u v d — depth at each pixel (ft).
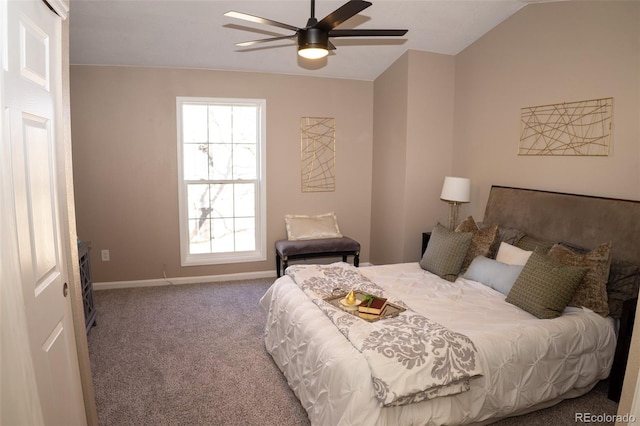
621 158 9.14
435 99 14.35
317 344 7.07
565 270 7.95
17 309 3.79
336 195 16.83
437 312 8.17
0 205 3.62
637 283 8.21
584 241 9.57
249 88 15.34
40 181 4.88
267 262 16.28
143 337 10.85
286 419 7.52
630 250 8.64
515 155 11.95
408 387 5.87
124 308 12.87
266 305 10.34
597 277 8.25
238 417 7.57
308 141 16.19
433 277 10.51
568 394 7.92
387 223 15.81
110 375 8.95
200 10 10.74
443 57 14.32
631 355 4.99
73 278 6.01
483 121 13.16
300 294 8.99
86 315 10.89
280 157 15.94
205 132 15.37
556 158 10.68
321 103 16.20
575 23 10.07
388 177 15.60
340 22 7.96
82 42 12.27
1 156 3.67
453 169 14.73
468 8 11.39
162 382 8.70
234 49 13.33
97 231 14.46
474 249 10.86
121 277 14.87
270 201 16.03
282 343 8.77
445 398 6.31
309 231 15.74
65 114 5.90
